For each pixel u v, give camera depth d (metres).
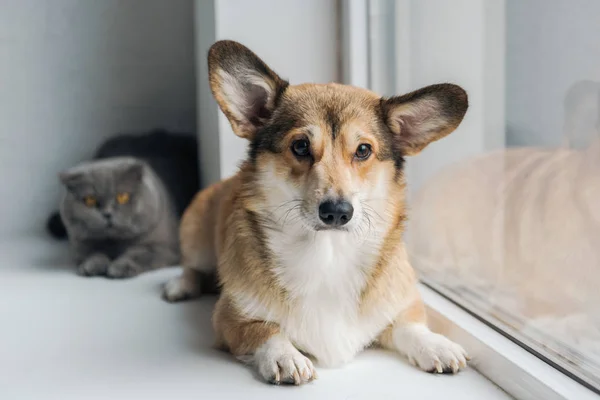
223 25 1.08
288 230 0.80
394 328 0.83
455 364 0.78
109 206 1.16
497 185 0.97
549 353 0.76
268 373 0.76
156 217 1.21
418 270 1.03
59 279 1.13
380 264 0.82
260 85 0.83
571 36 0.84
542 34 0.89
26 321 0.95
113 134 1.43
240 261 0.83
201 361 0.82
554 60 0.87
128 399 0.74
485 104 0.99
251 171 0.83
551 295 0.84
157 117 1.45
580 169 0.84
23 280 1.12
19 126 1.37
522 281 0.88
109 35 1.38
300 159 0.79
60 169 1.41
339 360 0.80
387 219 0.82
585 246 0.81
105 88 1.40
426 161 1.08
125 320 0.95
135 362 0.82
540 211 0.89
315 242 0.79
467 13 1.00
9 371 0.81
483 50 0.98
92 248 1.21
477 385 0.77
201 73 1.24
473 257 0.98
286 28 1.10
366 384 0.77
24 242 1.36
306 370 0.76
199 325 0.93
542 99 0.90
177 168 1.35
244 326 0.81
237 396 0.74
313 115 0.80
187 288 1.02
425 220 1.07
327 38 1.12
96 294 1.05
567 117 0.86
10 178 1.38
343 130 0.79
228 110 0.82
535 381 0.71
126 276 1.13
